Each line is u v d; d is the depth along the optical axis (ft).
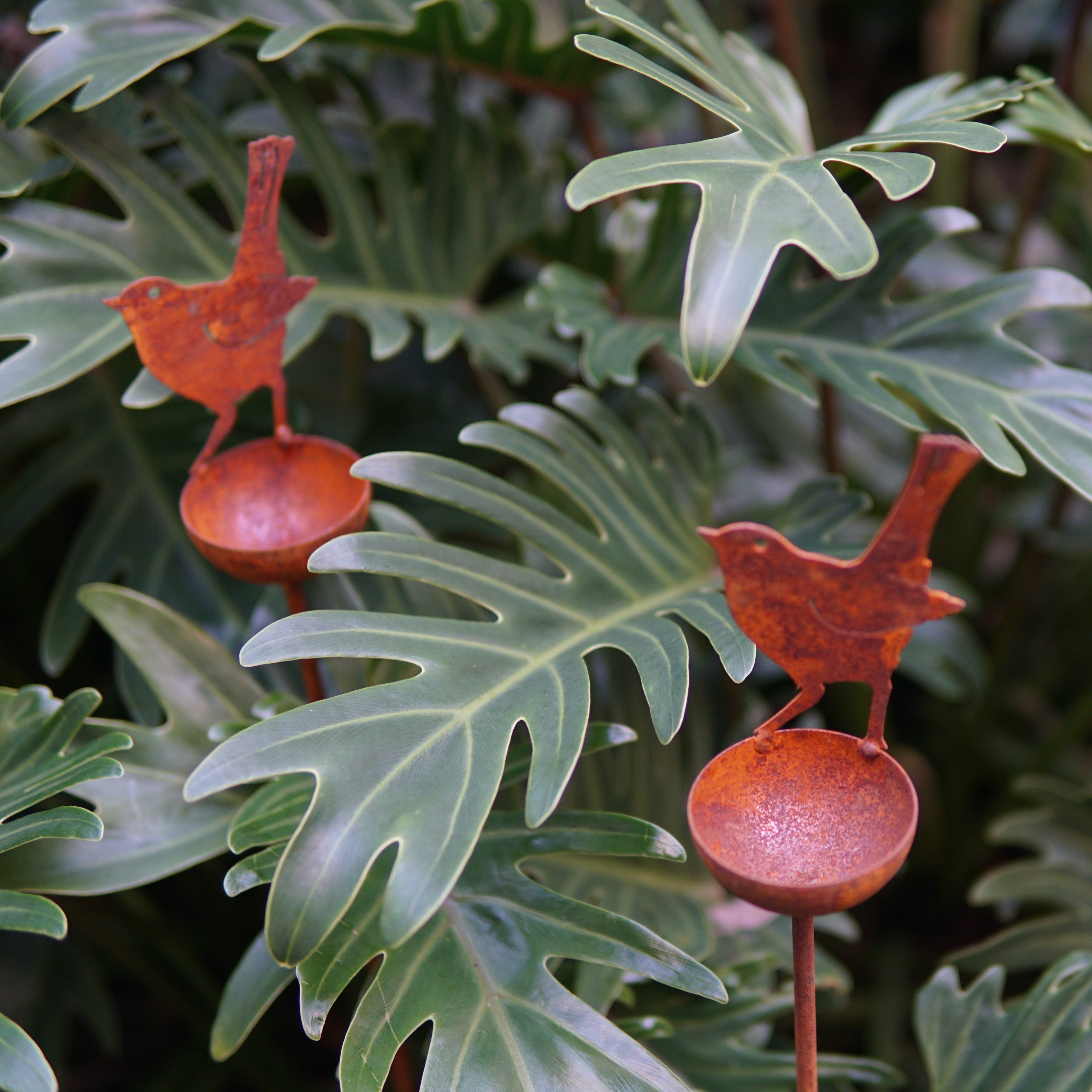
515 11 5.14
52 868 4.42
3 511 5.23
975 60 8.60
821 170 4.35
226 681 4.68
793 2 6.24
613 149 7.27
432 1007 4.23
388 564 4.39
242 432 5.31
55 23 4.79
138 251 4.87
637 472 4.83
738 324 4.22
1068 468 4.60
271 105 5.85
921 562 4.07
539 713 4.27
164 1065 5.93
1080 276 7.16
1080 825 5.25
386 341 5.13
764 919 4.92
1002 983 5.02
